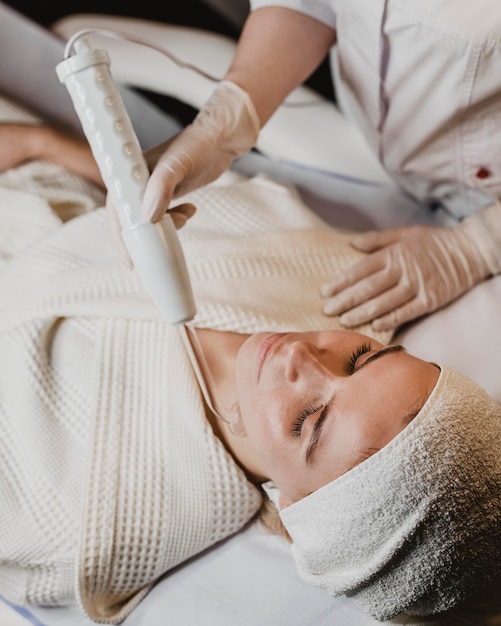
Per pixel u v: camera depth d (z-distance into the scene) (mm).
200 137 1018
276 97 1160
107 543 1027
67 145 1539
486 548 850
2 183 1478
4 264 1374
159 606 1079
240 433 1071
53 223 1421
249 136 1108
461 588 871
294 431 943
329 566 949
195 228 1317
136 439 1103
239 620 1030
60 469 1094
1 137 1501
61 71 829
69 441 1123
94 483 1056
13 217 1422
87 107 829
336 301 1207
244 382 1013
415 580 875
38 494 1082
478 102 1110
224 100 1075
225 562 1107
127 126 843
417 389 903
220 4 1956
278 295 1207
